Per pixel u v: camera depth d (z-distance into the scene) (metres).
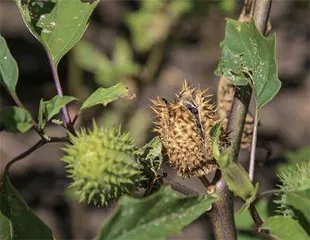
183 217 2.22
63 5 2.79
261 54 2.74
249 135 3.38
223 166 2.38
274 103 8.10
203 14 6.62
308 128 7.75
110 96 2.54
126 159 2.55
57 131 7.52
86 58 6.66
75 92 6.87
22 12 2.75
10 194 2.44
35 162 7.50
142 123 6.66
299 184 2.61
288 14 8.92
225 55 2.79
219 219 2.67
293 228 2.46
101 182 2.52
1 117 2.29
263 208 3.81
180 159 2.69
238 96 2.79
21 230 2.44
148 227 2.20
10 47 8.45
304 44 8.74
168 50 6.90
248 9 3.35
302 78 8.39
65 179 7.39
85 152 2.53
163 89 7.83
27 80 8.17
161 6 6.69
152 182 2.63
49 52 2.73
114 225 2.17
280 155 7.00
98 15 8.58
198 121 2.72
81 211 6.89
